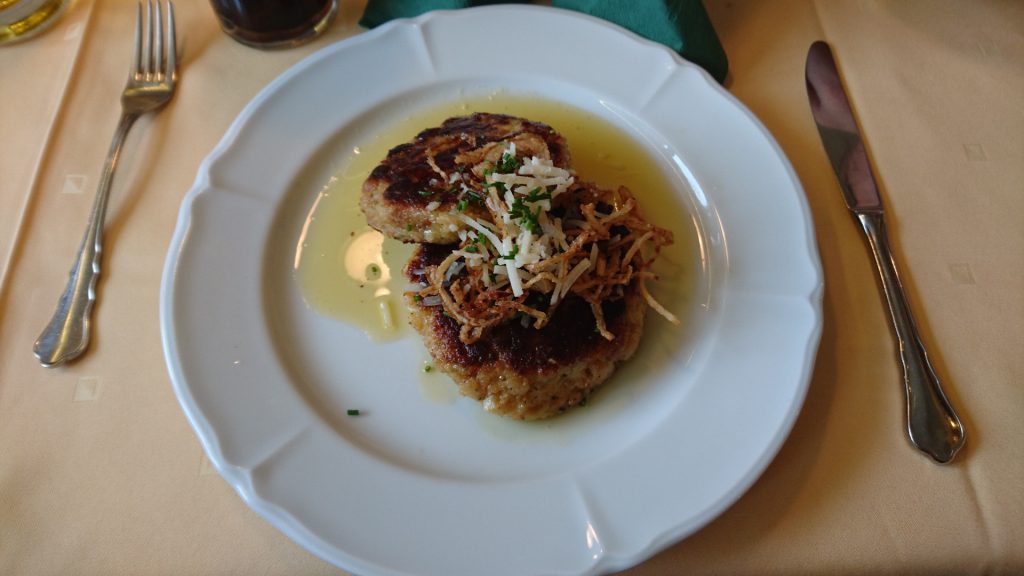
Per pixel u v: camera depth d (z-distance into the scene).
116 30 0.38
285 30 0.37
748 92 0.35
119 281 0.30
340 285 0.31
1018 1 0.37
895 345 0.27
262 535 0.24
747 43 0.37
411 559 0.22
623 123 0.34
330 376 0.29
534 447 0.26
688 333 0.28
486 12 0.36
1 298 0.29
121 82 0.36
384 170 0.30
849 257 0.30
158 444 0.26
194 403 0.26
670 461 0.24
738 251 0.29
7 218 0.32
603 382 0.28
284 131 0.34
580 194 0.29
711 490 0.23
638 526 0.23
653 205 0.32
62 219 0.31
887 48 0.36
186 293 0.29
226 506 0.24
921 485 0.24
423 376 0.29
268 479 0.24
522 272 0.26
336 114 0.34
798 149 0.33
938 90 0.34
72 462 0.25
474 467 0.26
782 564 0.23
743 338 0.27
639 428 0.26
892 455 0.25
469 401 0.28
